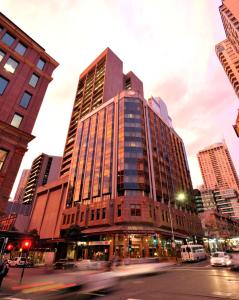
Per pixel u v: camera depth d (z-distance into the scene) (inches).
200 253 1348.4
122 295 370.6
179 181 2581.2
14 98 967.0
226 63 3572.8
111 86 3336.6
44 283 396.5
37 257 1824.6
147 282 511.8
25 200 4542.3
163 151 2471.7
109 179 1915.6
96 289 429.7
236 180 6569.9
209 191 5585.6
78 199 2103.8
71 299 353.1
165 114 4980.3
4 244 695.7
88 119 2731.3
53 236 2176.4
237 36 3058.6
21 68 1050.7
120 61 3976.4
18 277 686.5
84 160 2362.2
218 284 450.9
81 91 3954.2
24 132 916.6
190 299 325.4
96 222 1743.4
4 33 1033.5
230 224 4180.6
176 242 1854.1
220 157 7180.1
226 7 3385.8
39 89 1099.9
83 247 1752.0
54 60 1227.9
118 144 2063.2
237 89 3314.5
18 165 876.6
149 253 1483.8
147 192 1823.3
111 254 1496.1
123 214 1622.8
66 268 593.9
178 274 653.9
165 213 1877.5
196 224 2571.4
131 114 2236.7
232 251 2326.5
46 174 4724.4
